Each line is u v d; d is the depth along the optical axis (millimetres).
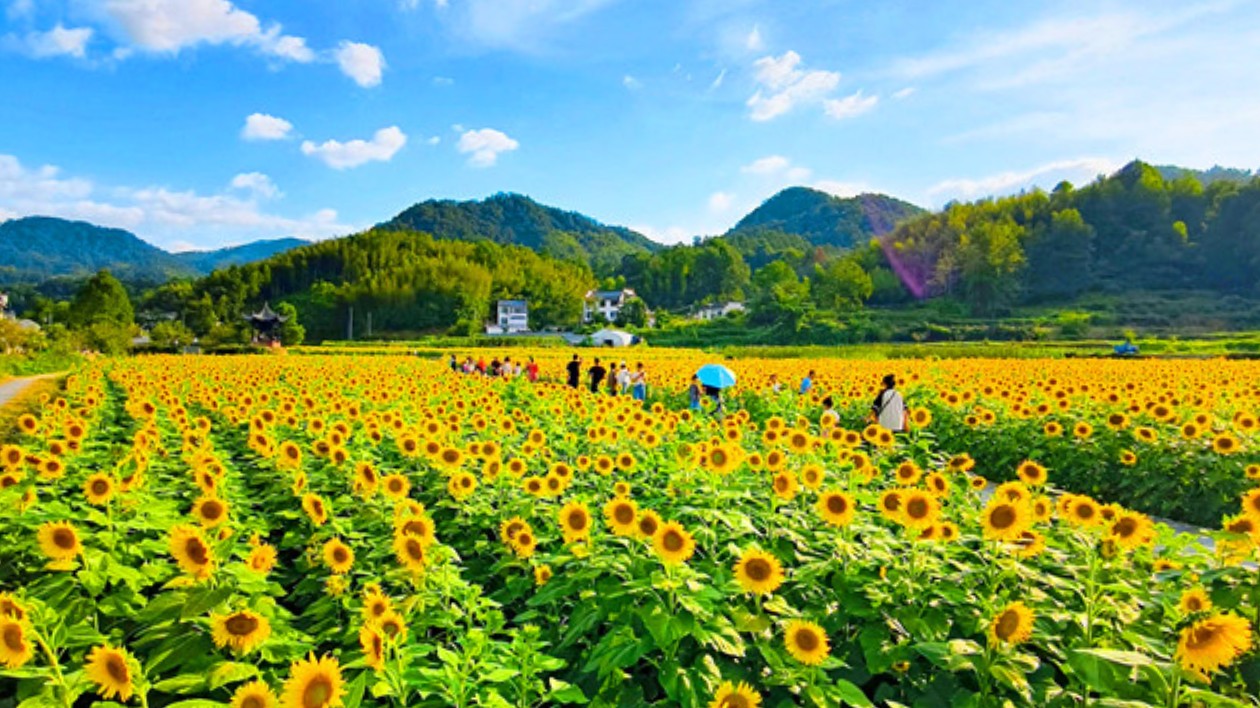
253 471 8117
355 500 6188
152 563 4402
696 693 3479
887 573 4328
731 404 20281
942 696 3609
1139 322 102125
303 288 168250
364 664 3221
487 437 8586
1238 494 9352
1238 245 125062
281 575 5551
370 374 22297
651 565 4328
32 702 2859
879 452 8445
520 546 4809
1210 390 14945
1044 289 130375
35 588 3846
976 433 13711
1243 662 3623
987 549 4605
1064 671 3455
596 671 3959
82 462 6684
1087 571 4488
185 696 3504
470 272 155625
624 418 9734
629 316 153000
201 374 21719
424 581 4098
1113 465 11133
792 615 3879
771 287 151250
